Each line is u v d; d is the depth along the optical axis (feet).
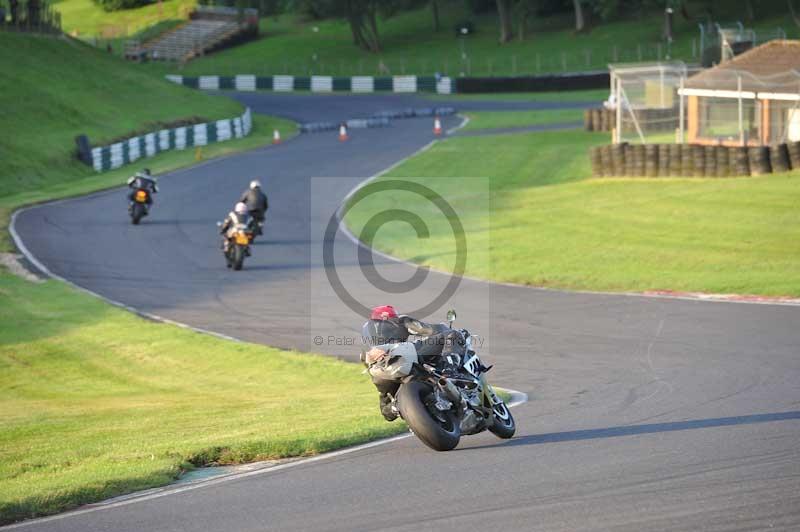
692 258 315.58
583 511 90.99
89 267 348.18
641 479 101.04
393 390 122.93
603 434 125.39
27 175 542.98
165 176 579.48
